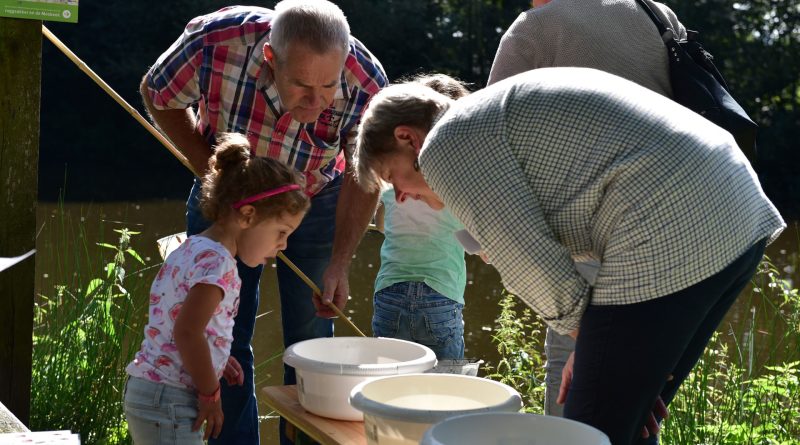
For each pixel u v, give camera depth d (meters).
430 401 2.24
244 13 2.89
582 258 2.07
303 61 2.62
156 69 2.94
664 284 1.88
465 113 1.98
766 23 19.00
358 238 3.07
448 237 3.14
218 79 2.89
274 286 6.36
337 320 6.19
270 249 2.50
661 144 1.89
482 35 19.56
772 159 17.86
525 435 1.75
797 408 3.60
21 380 2.99
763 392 3.62
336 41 2.64
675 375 2.13
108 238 8.13
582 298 1.93
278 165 2.46
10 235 2.93
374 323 3.21
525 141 1.93
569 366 2.25
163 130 3.06
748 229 1.96
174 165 18.03
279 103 2.90
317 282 3.19
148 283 4.09
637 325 1.91
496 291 7.30
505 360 3.99
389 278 3.16
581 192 1.91
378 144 2.16
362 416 2.33
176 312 2.36
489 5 19.73
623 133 1.90
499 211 1.91
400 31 18.94
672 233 1.87
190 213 3.09
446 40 19.38
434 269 3.12
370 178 2.21
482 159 1.93
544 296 1.93
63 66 18.38
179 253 2.40
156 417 2.35
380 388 2.21
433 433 1.69
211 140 3.06
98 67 18.44
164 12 18.38
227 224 2.46
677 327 1.91
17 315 2.96
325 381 2.31
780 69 18.59
